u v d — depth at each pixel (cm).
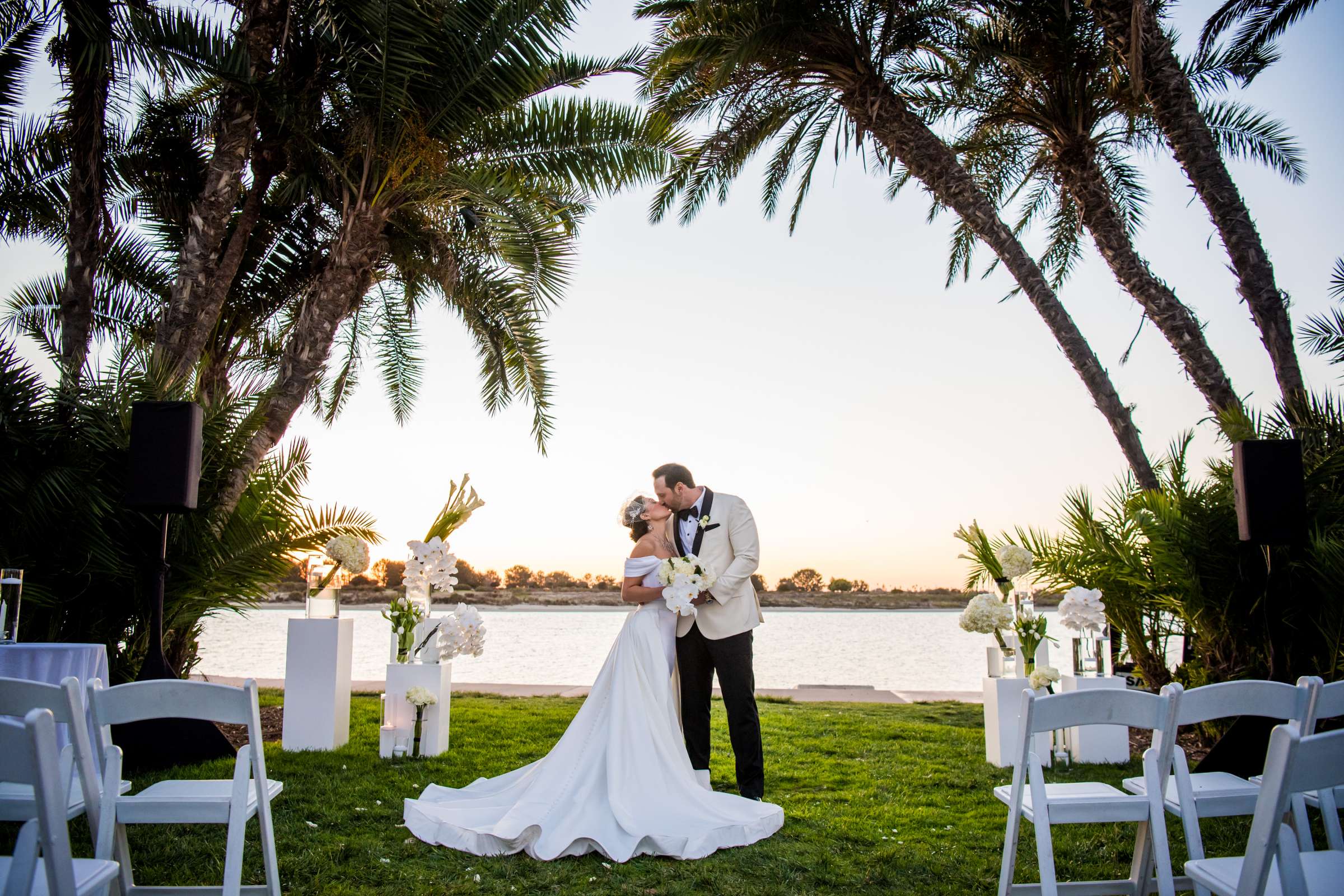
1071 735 590
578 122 912
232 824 280
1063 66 908
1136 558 701
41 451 588
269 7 767
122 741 523
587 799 406
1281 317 779
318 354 796
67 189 873
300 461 754
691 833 389
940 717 796
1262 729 503
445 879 351
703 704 494
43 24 802
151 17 709
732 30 914
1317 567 567
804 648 2050
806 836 416
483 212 895
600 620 3225
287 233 985
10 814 268
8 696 262
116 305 995
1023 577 623
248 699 285
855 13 924
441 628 601
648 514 479
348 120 827
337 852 381
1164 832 284
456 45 802
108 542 581
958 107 1037
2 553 555
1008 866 310
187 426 535
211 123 866
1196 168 815
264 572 683
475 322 991
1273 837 204
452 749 617
